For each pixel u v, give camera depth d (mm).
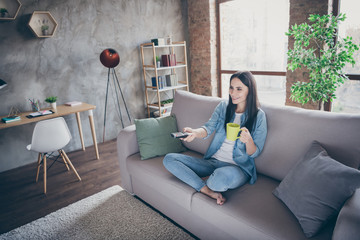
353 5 2951
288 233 1138
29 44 3145
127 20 3982
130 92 4203
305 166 1289
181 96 2336
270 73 4051
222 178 1437
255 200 1393
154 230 1802
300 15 3236
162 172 1800
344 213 951
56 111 3012
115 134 4117
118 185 2504
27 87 3201
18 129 3191
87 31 3592
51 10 3252
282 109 1673
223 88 4895
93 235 1791
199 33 4723
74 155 3420
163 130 2133
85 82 3684
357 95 3094
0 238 1818
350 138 1328
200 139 2068
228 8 4406
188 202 1546
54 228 1895
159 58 4438
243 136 1406
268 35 3971
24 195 2453
